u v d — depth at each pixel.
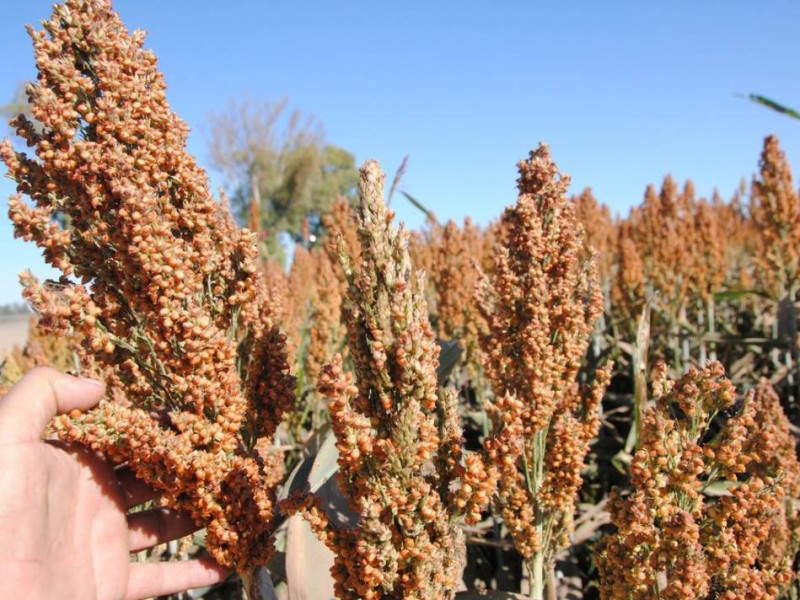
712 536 0.37
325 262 1.31
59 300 0.33
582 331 0.54
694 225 1.63
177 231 0.35
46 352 1.21
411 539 0.33
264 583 0.40
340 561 0.34
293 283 1.70
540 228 0.52
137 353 0.35
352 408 0.34
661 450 0.37
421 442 0.33
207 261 0.35
